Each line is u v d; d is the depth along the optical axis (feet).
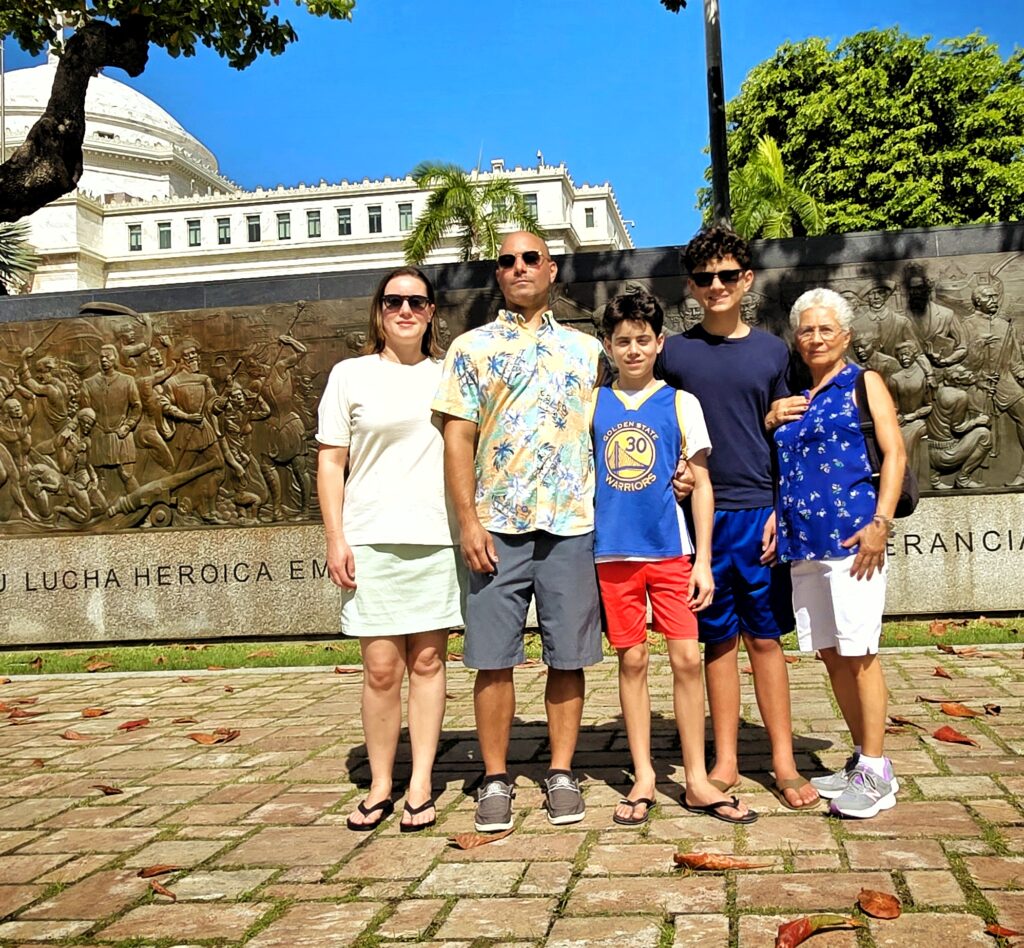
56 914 9.92
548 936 8.83
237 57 35.01
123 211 195.62
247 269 195.52
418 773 12.50
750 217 67.62
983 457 25.52
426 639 12.74
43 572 28.35
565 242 184.55
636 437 12.15
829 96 94.22
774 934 8.64
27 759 16.48
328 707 19.61
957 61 93.15
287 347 27.27
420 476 12.76
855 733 12.52
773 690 12.67
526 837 11.57
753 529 12.58
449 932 9.03
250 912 9.73
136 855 11.60
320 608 27.30
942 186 92.38
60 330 28.27
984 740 14.76
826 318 12.35
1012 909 8.90
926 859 10.18
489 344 12.29
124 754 16.56
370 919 9.41
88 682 23.90
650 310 12.28
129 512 28.04
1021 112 92.22
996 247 25.38
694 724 12.20
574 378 12.38
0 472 28.40
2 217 33.24
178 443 27.81
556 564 12.23
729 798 11.87
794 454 12.28
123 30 33.55
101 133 227.40
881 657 21.80
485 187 73.46
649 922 9.01
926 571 25.93
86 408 28.12
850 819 11.58
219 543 27.71
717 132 34.60
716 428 12.56
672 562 12.12
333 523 12.84
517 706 18.93
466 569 13.10
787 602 12.71
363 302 26.96
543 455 12.14
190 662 25.39
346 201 195.00
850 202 93.81
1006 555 25.55
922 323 25.52
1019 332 25.25
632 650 12.28
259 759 15.78
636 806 11.86
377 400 12.82
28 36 34.45
